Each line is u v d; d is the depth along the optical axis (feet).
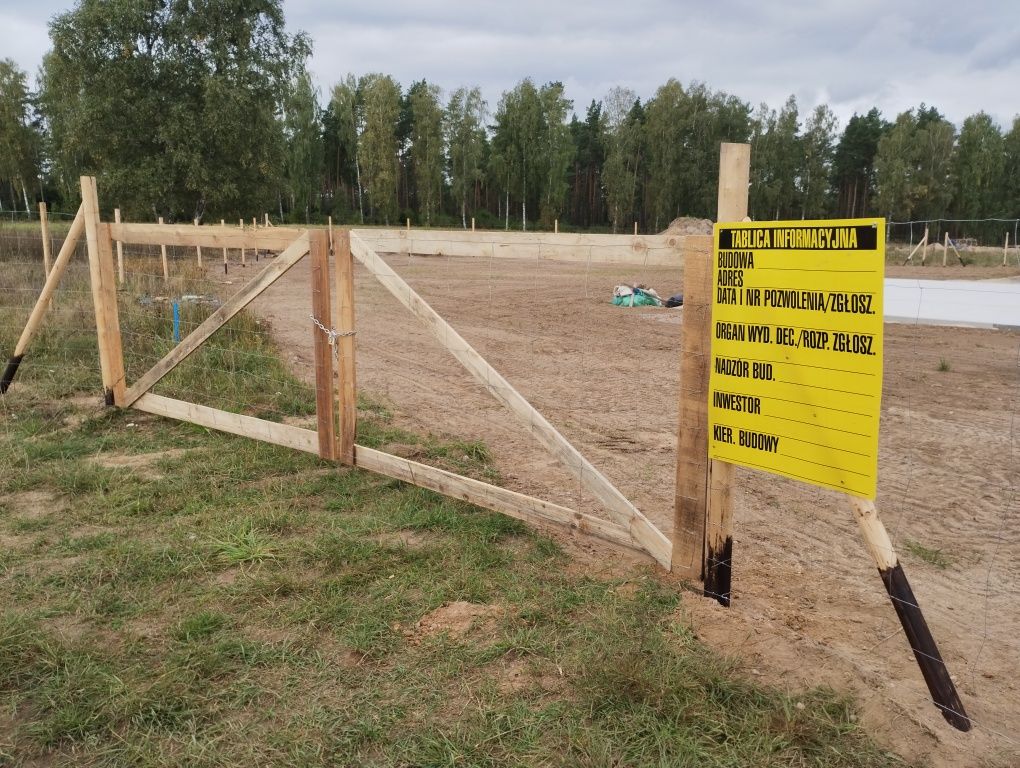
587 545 15.60
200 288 56.03
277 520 16.12
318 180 265.95
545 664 11.14
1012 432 24.06
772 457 11.41
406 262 106.11
